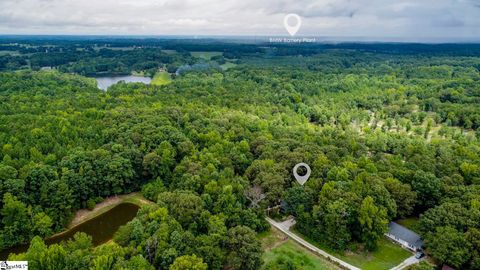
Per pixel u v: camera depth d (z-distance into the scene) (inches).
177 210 3142.2
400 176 3779.5
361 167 4020.7
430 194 3585.1
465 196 3331.7
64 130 4571.9
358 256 3115.2
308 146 4414.4
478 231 2839.6
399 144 5260.8
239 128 5044.3
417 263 2987.2
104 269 2438.5
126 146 4313.5
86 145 4338.1
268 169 3875.5
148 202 4003.4
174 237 2763.3
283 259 3036.4
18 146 4101.9
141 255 2546.8
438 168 4025.6
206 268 2581.2
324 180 3715.6
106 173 3976.4
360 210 3139.8
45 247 2628.0
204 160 4062.5
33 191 3548.2
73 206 3732.8
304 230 3383.4
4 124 4776.1
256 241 2847.0
